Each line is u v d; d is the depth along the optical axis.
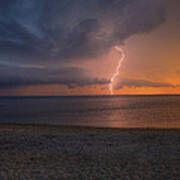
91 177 5.11
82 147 8.12
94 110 48.09
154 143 8.78
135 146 8.30
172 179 5.01
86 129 12.70
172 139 9.51
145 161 6.42
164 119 27.03
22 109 52.75
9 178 4.98
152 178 5.07
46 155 7.04
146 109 49.25
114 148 8.00
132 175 5.25
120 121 25.28
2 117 31.70
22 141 9.05
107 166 5.96
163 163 6.22
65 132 11.37
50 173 5.36
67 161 6.41
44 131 11.67
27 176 5.12
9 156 6.89
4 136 10.02
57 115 35.41
